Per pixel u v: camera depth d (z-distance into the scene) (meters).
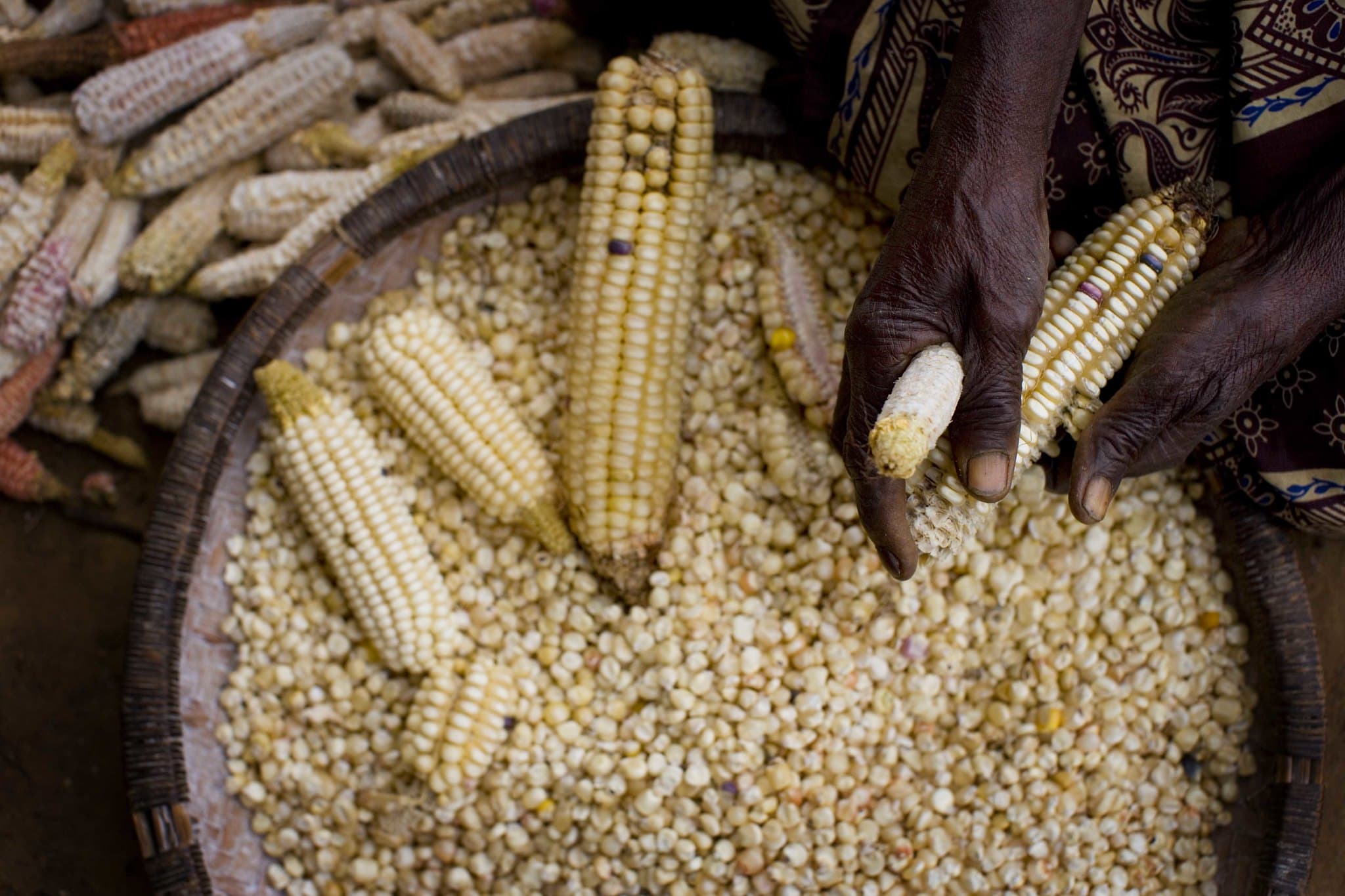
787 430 0.79
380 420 0.81
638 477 0.77
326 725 0.80
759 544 0.80
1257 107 0.71
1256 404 0.75
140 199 0.87
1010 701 0.79
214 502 0.80
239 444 0.80
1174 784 0.80
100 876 0.88
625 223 0.75
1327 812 0.78
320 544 0.79
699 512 0.80
